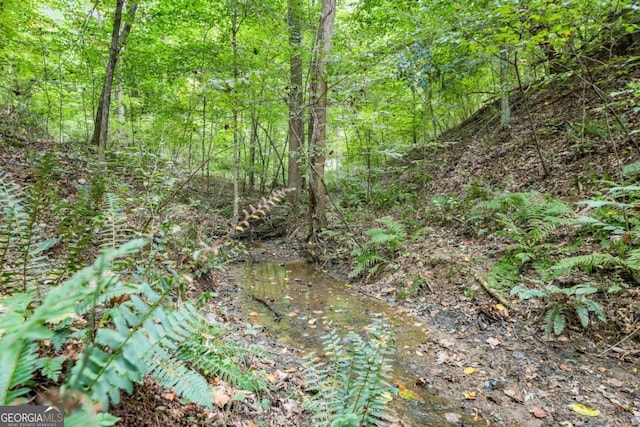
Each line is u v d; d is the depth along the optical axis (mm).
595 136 6434
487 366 3531
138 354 1351
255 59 8031
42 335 1056
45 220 3584
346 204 10695
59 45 8312
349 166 10516
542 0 4188
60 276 2424
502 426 2750
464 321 4395
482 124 10531
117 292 1713
